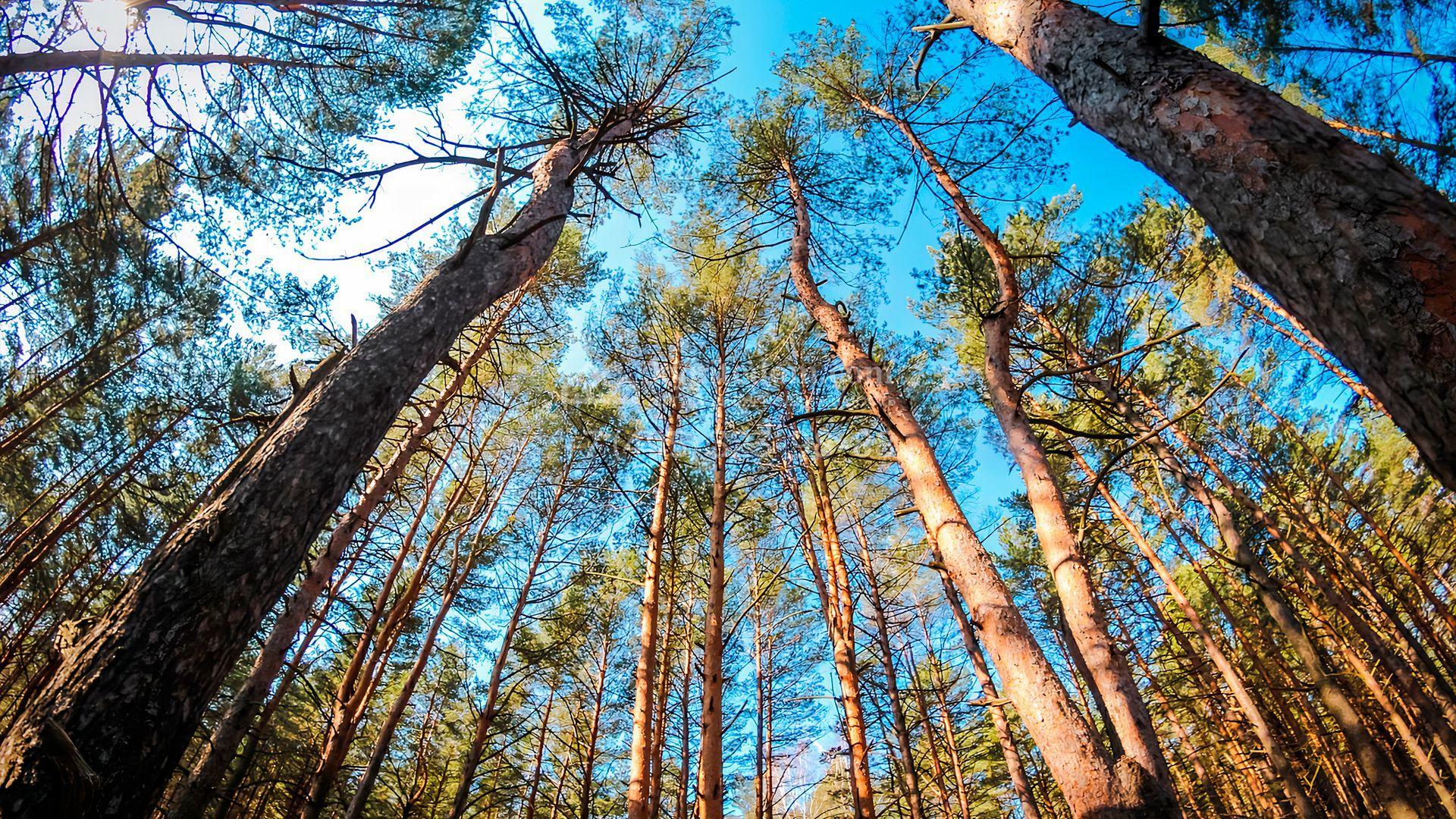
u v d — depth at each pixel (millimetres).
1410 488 10352
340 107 6773
